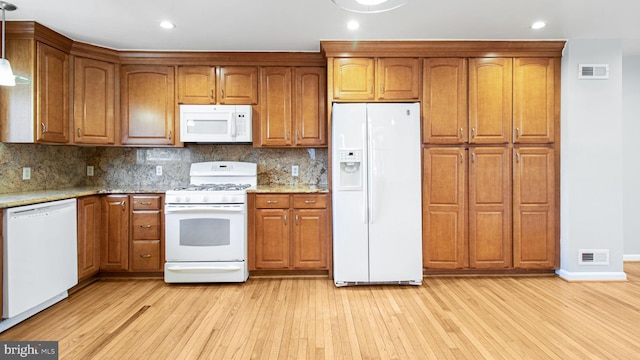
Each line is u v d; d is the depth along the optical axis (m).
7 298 2.30
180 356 2.05
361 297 2.95
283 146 3.65
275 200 3.41
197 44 3.36
